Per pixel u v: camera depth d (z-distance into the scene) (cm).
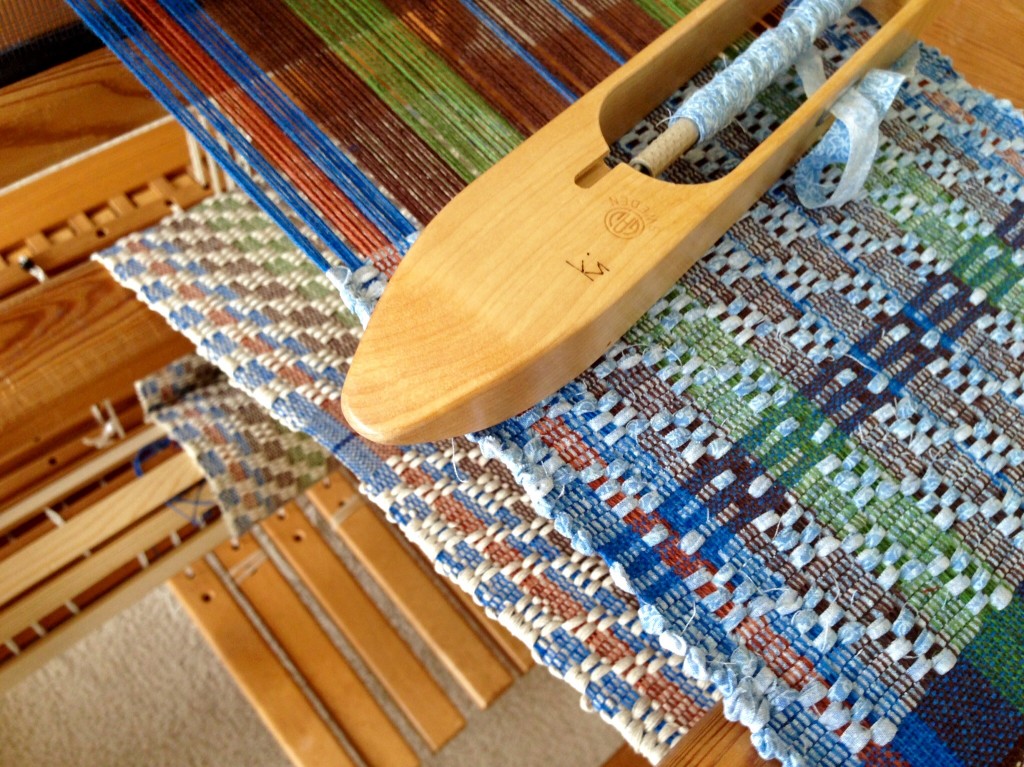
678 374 52
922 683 45
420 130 60
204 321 74
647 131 61
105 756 127
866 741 43
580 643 52
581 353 48
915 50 62
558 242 47
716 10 56
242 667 105
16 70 67
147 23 63
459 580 54
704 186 50
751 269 56
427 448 60
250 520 87
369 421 43
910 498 50
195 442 88
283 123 59
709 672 44
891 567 47
